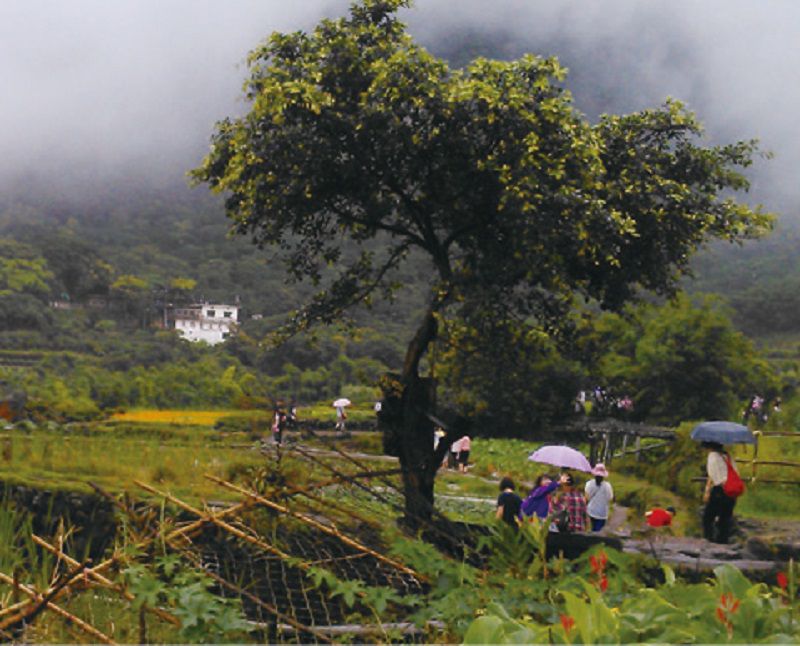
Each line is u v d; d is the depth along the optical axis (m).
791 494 20.66
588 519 14.70
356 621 8.24
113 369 119.31
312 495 9.86
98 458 16.98
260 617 7.72
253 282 186.88
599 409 41.66
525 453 36.72
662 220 17.64
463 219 16.88
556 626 5.01
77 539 13.74
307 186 16.42
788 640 4.89
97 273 166.38
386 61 16.41
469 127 15.98
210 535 9.29
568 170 16.36
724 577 5.90
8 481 14.66
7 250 159.62
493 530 8.79
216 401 58.38
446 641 7.24
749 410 40.91
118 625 7.62
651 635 5.09
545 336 17.33
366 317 103.88
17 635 7.24
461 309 16.36
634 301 18.34
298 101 16.20
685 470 24.50
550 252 15.75
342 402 43.19
